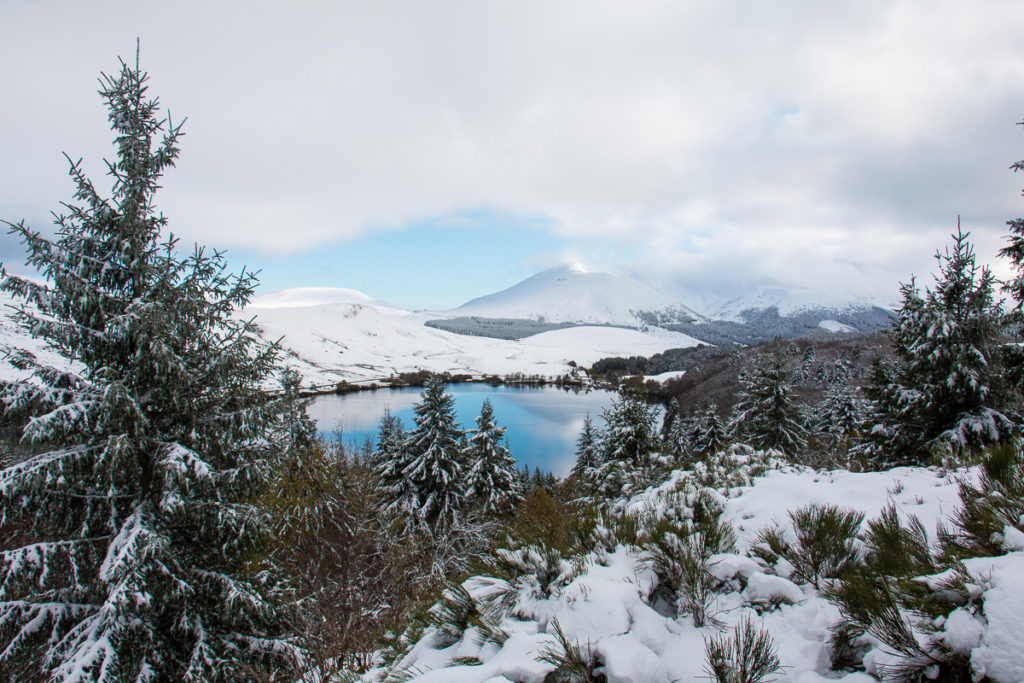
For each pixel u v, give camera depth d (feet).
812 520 10.71
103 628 23.93
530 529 12.48
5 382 25.18
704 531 11.53
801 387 242.78
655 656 7.64
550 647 7.93
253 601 26.61
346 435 233.35
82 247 27.55
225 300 30.25
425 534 62.34
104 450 24.50
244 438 29.84
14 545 32.50
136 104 28.04
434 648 10.00
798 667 7.20
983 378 42.42
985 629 5.90
